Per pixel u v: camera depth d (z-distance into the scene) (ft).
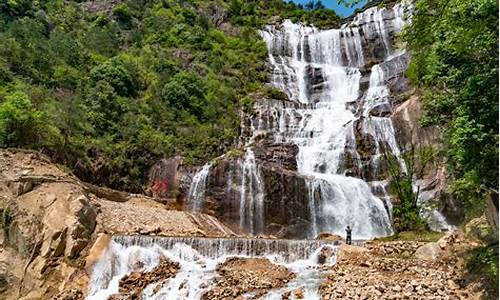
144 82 121.29
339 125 116.88
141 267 61.26
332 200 91.15
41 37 117.80
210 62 149.07
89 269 60.23
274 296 50.52
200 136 107.76
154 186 94.89
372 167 99.76
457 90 50.55
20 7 136.15
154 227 74.38
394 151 101.55
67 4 161.68
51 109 88.58
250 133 118.62
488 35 41.96
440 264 55.21
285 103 131.44
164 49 149.89
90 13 164.96
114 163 91.71
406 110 103.55
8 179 66.03
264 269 58.70
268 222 87.35
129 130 99.55
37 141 79.25
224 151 106.93
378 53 161.27
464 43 43.06
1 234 60.85
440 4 46.55
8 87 88.48
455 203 84.23
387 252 61.26
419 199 90.27
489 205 53.31
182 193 93.04
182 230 77.36
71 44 119.24
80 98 100.63
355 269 56.65
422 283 50.08
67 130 87.20
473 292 46.98
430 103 55.36
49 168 73.36
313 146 108.47
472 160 43.62
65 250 61.00
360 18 179.01
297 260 62.03
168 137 103.81
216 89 129.80
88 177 86.69
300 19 208.33
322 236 83.35
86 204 67.72
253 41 172.04
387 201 92.32
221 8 195.83
